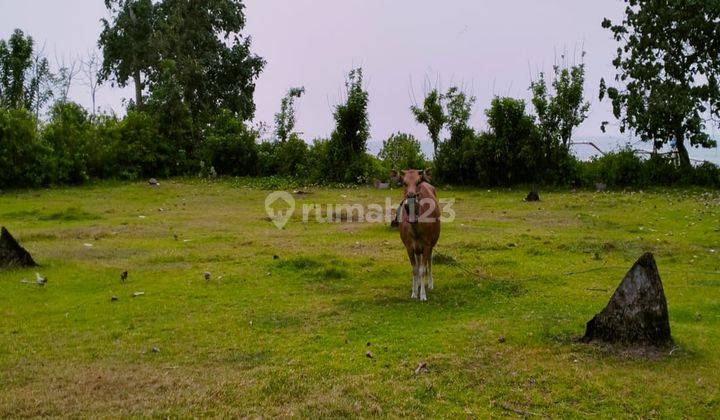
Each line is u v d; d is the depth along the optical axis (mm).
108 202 20516
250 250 12469
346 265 10930
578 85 23828
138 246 12930
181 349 6875
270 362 6438
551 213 17609
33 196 21438
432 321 7789
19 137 23234
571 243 12602
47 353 6770
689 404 5441
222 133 28297
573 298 8703
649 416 5266
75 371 6254
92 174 26031
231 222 16578
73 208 17750
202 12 35625
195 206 19906
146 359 6609
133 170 26641
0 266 10711
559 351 6637
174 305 8602
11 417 5254
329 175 26453
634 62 23422
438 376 5996
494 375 6027
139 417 5211
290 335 7301
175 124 28422
